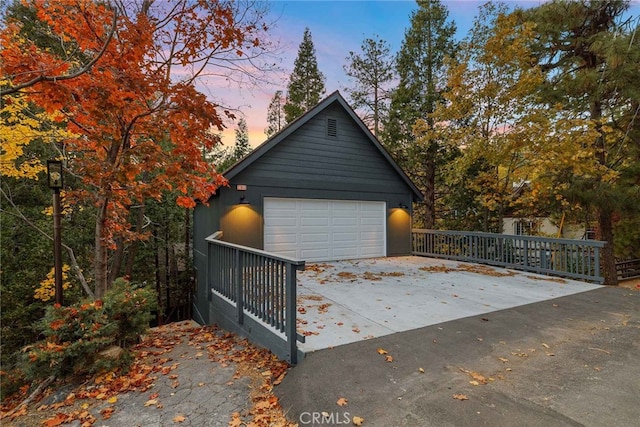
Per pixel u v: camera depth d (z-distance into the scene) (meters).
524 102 9.00
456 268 8.23
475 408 2.34
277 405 2.59
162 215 10.58
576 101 9.01
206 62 5.57
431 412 2.31
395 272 7.67
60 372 3.31
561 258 7.18
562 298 5.29
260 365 3.35
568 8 8.09
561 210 9.83
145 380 3.19
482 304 4.94
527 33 8.45
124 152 4.37
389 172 10.66
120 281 4.48
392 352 3.24
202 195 4.59
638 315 4.43
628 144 8.74
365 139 10.15
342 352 3.23
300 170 9.02
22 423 2.68
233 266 4.82
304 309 4.65
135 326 3.94
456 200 12.33
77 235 7.83
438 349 3.32
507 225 15.56
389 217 10.66
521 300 5.17
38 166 6.33
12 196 7.27
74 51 4.80
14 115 5.50
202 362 3.60
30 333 6.77
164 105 4.28
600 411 2.29
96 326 3.41
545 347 3.39
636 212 8.21
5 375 3.90
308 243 9.20
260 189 8.41
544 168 8.30
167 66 5.13
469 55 9.66
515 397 2.47
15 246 7.34
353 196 9.91
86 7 3.86
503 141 9.16
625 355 3.19
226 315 5.12
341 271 7.80
